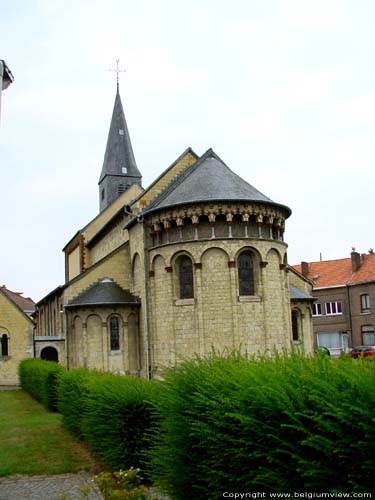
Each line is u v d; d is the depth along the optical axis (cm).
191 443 966
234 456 811
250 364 902
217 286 3244
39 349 4353
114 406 1363
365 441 620
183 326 3300
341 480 652
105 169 6512
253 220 3344
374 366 702
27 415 2670
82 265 5612
